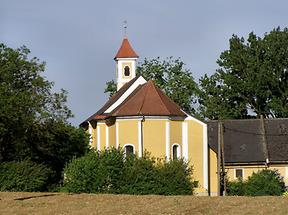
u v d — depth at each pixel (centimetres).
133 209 3131
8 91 4944
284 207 3089
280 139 7281
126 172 4572
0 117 4800
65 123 5288
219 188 5488
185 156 5725
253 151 7175
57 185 4738
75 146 5406
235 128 7456
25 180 4484
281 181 6353
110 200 3469
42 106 5150
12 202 3431
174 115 5638
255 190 5628
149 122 5547
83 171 4500
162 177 4634
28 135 5050
